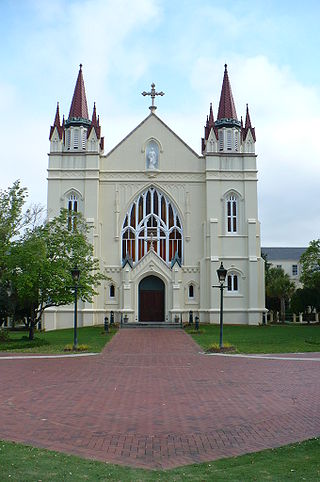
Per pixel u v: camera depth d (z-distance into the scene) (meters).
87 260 41.62
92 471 9.53
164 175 58.72
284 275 79.69
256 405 15.63
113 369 23.67
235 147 59.25
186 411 14.82
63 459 10.23
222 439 11.95
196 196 58.78
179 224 58.62
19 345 33.97
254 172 58.16
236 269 56.66
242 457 10.53
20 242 38.34
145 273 56.44
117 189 58.47
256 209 57.78
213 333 44.84
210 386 18.97
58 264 37.94
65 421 13.55
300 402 16.08
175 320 55.25
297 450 10.89
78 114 59.59
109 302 57.00
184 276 57.47
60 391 17.86
